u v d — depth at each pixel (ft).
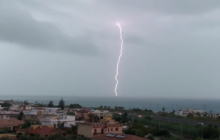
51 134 252.01
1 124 297.53
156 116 535.60
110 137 219.61
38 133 264.52
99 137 223.71
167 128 374.02
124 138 213.46
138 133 300.40
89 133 262.67
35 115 408.46
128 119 472.44
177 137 316.81
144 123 428.97
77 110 587.27
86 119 427.74
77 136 257.55
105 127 274.57
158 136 325.21
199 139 287.28
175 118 496.23
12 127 301.43
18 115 409.49
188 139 303.27
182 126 353.10
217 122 443.32
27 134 262.67
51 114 440.04
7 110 497.87
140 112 654.12
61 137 234.58
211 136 312.50
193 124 398.62
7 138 218.18
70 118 389.80
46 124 339.57
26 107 564.71
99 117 457.27
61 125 311.47
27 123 315.58
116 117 467.11
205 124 406.82
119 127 288.71
